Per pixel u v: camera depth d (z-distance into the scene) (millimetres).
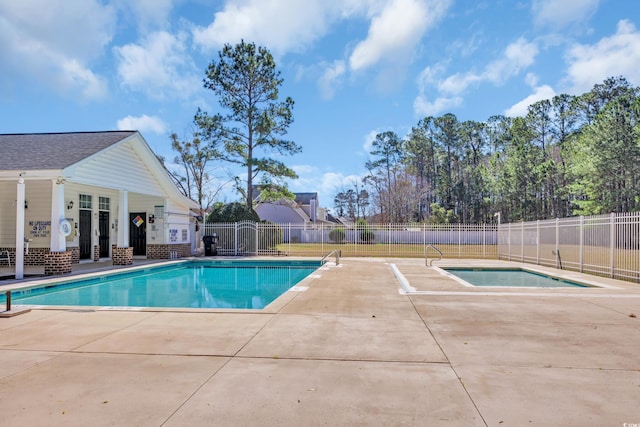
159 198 19750
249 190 27000
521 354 4785
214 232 22812
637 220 11094
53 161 12945
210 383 3898
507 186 45281
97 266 15500
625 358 4625
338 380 3980
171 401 3494
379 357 4680
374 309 7465
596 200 32438
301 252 23000
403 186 49688
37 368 4324
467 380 3969
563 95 47562
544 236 16516
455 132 55469
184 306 9102
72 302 9617
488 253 21969
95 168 14484
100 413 3268
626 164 30062
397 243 23250
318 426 3062
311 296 8891
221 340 5395
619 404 3418
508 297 8758
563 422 3104
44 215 14695
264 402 3480
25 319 6691
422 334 5699
